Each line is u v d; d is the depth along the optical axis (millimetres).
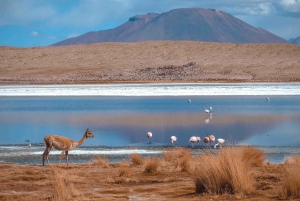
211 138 64625
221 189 29172
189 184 34375
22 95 163750
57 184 31328
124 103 134000
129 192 32031
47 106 127375
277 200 26250
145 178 37750
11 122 94750
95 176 38875
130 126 87562
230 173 29203
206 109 113250
